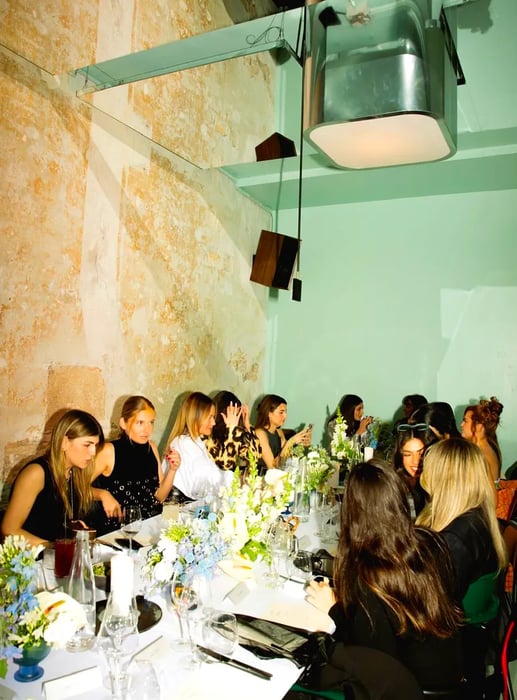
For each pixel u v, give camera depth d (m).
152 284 4.22
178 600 1.61
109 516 2.71
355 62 2.45
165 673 1.42
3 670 1.22
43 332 3.19
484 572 1.98
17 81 2.94
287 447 4.38
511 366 5.36
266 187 5.55
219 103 5.04
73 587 1.66
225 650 1.52
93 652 1.51
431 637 1.55
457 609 1.62
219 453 3.77
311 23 2.55
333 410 6.13
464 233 5.55
